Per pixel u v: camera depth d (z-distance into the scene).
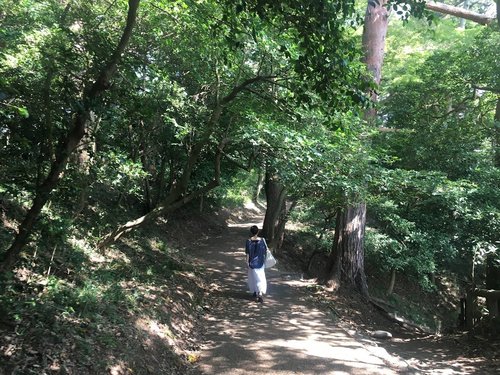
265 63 7.34
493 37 11.80
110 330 4.76
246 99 8.23
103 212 10.15
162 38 8.33
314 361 5.62
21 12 6.80
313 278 13.69
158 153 12.73
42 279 5.18
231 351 5.86
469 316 10.84
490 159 13.90
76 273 5.91
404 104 14.09
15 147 4.53
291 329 7.12
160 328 5.74
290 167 8.22
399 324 12.58
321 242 16.16
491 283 12.29
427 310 16.47
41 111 4.44
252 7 4.07
